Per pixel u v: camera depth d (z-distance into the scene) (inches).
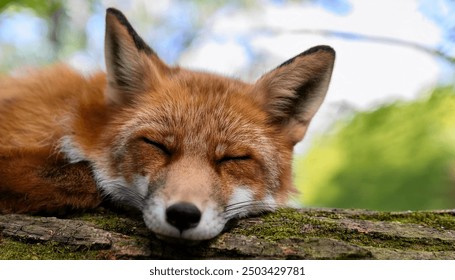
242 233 39.8
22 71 45.8
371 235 39.4
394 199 59.2
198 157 40.6
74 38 85.5
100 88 43.4
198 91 42.3
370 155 62.1
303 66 42.6
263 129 42.1
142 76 42.5
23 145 42.2
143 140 41.0
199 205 38.8
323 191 64.8
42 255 38.5
